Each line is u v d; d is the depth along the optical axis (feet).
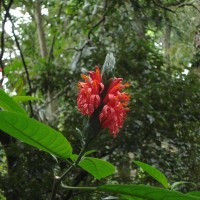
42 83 19.22
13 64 19.45
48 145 4.99
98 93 5.60
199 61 22.68
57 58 24.98
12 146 14.58
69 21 25.49
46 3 27.81
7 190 14.73
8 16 17.63
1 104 5.73
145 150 17.25
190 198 4.54
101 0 22.68
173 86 17.87
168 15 24.06
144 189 4.75
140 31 22.57
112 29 21.17
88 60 19.34
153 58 19.15
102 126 5.56
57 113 22.20
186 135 18.24
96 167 5.67
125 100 5.77
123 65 18.74
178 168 17.62
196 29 25.41
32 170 14.96
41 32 30.09
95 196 15.46
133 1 22.07
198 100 18.22
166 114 17.58
